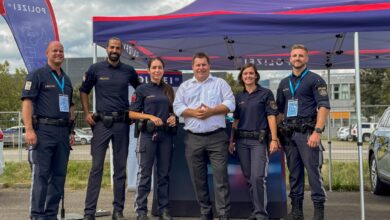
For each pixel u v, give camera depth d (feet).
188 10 19.94
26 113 15.74
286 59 30.68
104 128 17.70
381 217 20.18
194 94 17.04
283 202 18.54
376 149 25.02
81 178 35.73
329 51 27.89
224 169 16.98
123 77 17.93
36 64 18.47
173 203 19.65
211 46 26.96
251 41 25.76
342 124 42.04
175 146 19.72
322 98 16.05
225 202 16.98
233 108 16.84
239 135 17.20
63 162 16.72
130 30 17.47
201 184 17.43
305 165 16.48
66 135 16.56
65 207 23.31
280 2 19.30
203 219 17.57
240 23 16.42
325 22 15.96
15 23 17.99
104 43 18.26
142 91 17.89
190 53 28.37
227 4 20.07
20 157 45.01
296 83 16.70
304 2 18.11
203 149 17.01
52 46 16.21
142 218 17.72
